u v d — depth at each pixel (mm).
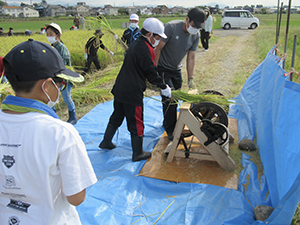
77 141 1085
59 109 5520
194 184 2873
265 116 3320
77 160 1074
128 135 4145
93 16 5727
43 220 1100
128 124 3242
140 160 3406
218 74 7590
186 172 3117
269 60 3906
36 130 1021
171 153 3293
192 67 3990
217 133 3033
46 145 1020
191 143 3418
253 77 5133
